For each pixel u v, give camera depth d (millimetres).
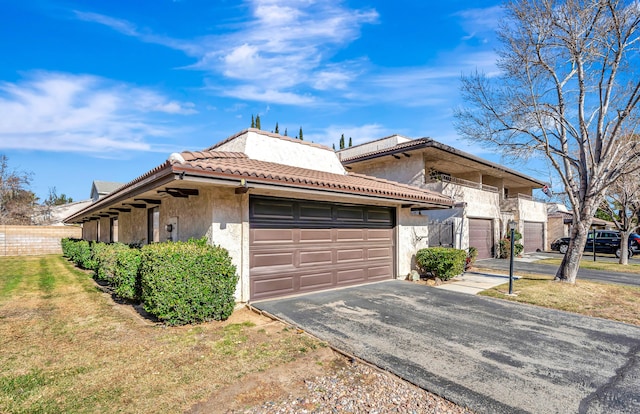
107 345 4996
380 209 10820
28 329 5777
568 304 8117
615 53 10086
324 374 4137
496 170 21391
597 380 4113
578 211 10883
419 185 17062
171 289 5719
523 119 11125
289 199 8320
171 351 4773
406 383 3945
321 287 8961
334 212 9391
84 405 3383
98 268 10609
